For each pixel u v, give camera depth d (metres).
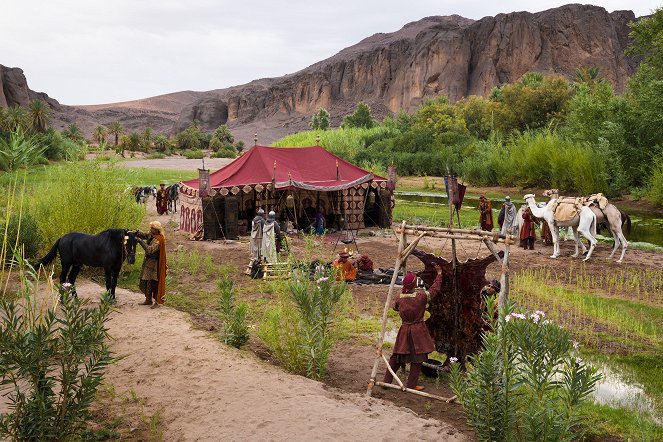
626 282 14.04
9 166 8.05
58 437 5.43
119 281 13.37
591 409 6.88
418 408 6.91
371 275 14.38
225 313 9.02
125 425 5.96
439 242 20.89
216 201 21.33
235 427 5.75
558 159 44.28
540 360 5.40
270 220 14.70
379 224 25.20
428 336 7.38
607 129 41.84
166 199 29.06
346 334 9.94
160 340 8.48
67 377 5.54
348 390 7.39
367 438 5.48
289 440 5.43
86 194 14.55
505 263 7.18
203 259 16.98
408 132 77.25
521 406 5.82
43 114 102.12
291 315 8.52
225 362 7.53
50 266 12.98
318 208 22.77
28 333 5.32
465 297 7.85
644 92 40.66
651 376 8.22
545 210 18.23
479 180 54.50
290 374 7.31
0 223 13.99
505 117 82.56
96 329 5.57
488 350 5.45
